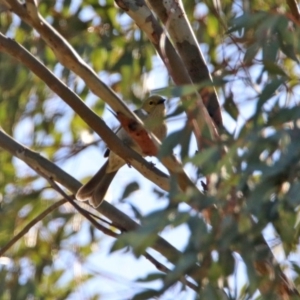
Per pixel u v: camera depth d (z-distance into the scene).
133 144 9.73
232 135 5.70
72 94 7.07
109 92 7.08
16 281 10.40
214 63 10.46
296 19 5.95
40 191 10.92
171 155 6.32
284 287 6.08
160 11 7.83
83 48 11.22
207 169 5.53
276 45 5.94
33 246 10.98
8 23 11.80
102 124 7.16
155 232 5.37
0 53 11.47
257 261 5.90
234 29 6.04
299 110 5.37
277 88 5.56
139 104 11.42
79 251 11.09
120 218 7.74
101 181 10.16
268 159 5.41
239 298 6.27
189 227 5.37
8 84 11.41
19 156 7.88
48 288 10.63
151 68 11.12
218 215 5.52
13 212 10.84
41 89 12.11
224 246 5.35
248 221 5.48
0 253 7.96
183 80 7.19
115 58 11.52
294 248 6.95
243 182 5.33
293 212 5.52
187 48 7.82
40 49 11.30
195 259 5.33
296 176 5.23
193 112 5.99
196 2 10.52
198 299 5.55
